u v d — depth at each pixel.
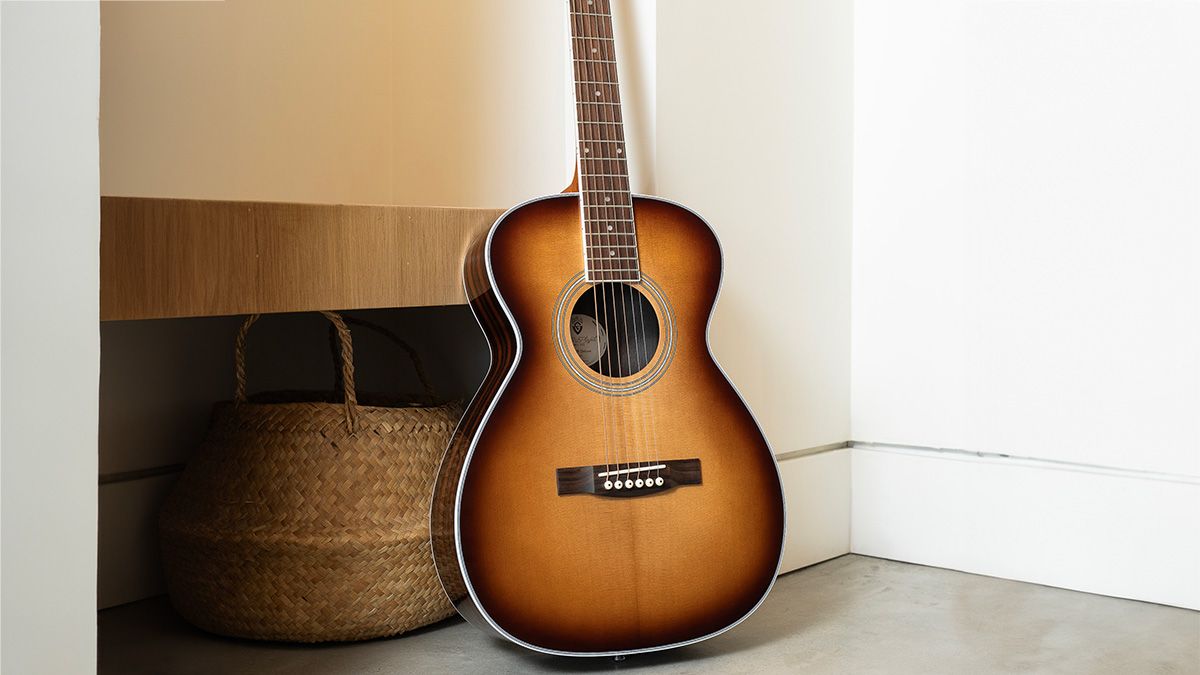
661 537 1.47
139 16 1.79
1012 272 1.97
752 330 1.96
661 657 1.53
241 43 1.94
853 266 2.16
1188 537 1.80
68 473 1.06
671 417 1.52
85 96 1.07
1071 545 1.92
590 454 1.46
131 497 1.78
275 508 1.54
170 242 1.31
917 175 2.07
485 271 1.48
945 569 2.05
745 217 1.93
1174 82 1.81
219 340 1.93
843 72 2.13
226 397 1.94
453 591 1.46
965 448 2.03
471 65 2.04
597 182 1.55
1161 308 1.83
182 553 1.60
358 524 1.55
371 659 1.50
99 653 1.52
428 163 2.14
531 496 1.43
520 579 1.41
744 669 1.48
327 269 1.45
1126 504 1.86
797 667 1.49
